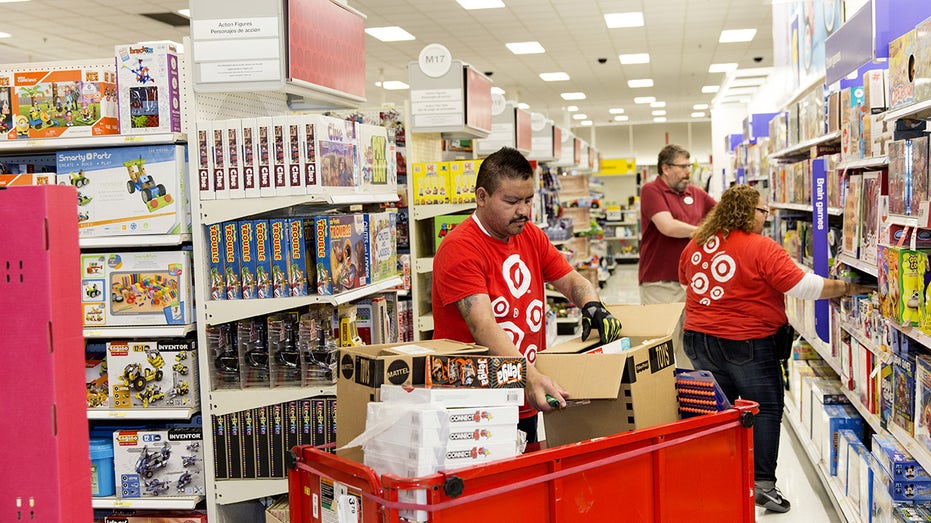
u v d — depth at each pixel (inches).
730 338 163.0
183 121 136.1
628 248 875.4
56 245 58.1
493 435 81.0
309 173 130.6
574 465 84.5
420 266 213.9
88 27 472.1
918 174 110.4
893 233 124.6
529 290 112.3
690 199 243.9
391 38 531.2
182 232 135.9
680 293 244.8
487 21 485.1
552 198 408.5
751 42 559.5
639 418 95.3
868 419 146.9
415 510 74.2
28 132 137.8
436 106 214.7
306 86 136.3
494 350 99.3
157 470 140.9
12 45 525.3
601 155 1022.4
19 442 58.1
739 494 103.1
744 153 446.3
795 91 307.1
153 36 502.3
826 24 242.2
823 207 182.5
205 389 138.3
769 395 164.2
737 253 161.2
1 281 57.8
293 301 132.4
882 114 133.8
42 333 57.5
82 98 136.5
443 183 211.9
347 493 83.9
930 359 115.0
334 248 133.3
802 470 201.8
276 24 129.9
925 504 125.7
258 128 131.3
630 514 90.4
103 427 149.0
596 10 460.1
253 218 143.6
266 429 140.4
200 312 135.1
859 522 147.1
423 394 79.4
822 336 194.1
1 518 58.7
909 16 146.6
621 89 788.0
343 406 91.5
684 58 621.9
